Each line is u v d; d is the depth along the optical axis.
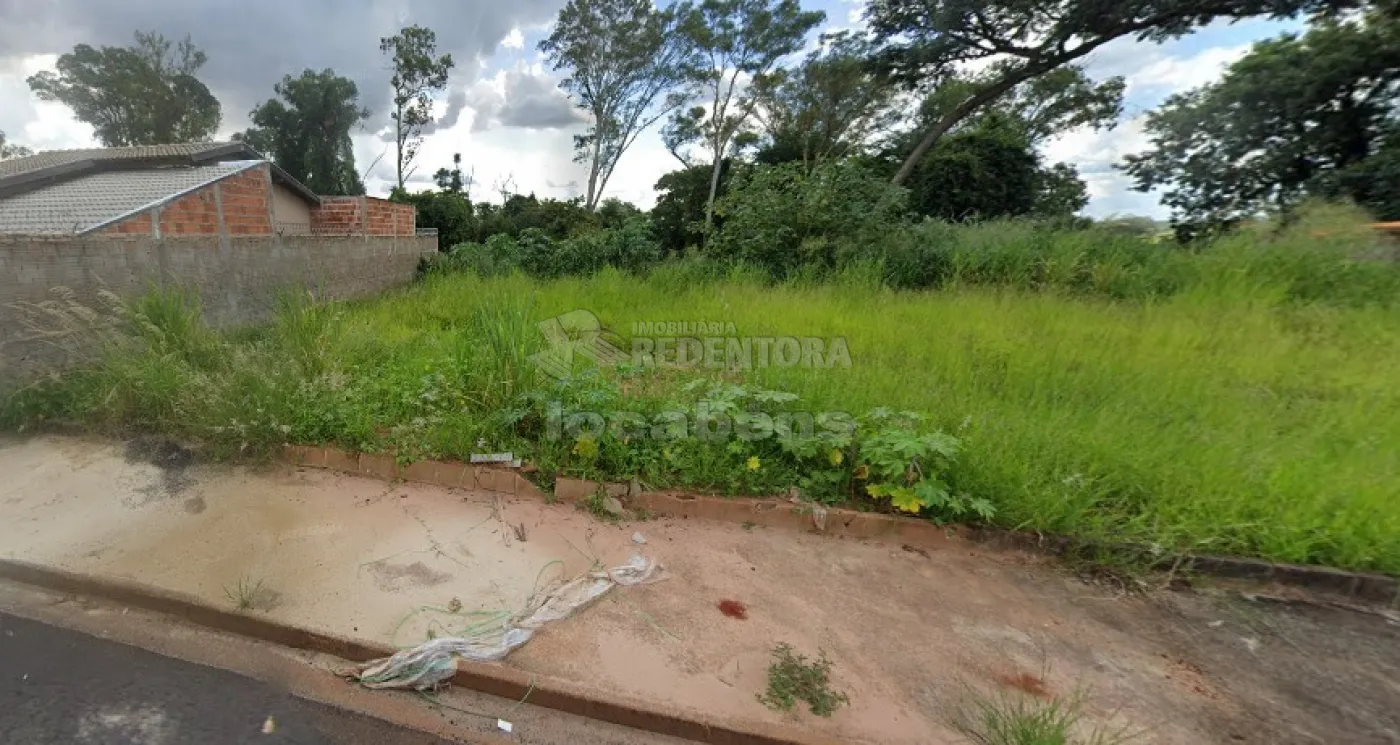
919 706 1.74
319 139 26.75
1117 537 2.46
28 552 2.26
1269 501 2.52
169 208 6.94
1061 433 2.93
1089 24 11.46
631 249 9.13
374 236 8.30
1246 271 6.11
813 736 1.62
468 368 3.52
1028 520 2.54
